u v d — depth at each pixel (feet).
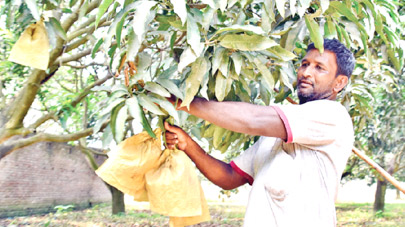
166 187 5.57
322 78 5.33
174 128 6.01
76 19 9.71
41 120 11.69
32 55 5.45
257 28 4.39
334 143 5.09
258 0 5.13
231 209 48.49
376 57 10.03
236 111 4.81
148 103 4.68
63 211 38.40
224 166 6.43
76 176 42.57
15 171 34.45
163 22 5.17
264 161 5.81
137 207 51.26
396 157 29.25
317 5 5.76
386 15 6.28
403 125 21.68
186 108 4.97
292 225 4.92
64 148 40.57
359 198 86.69
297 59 6.59
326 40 5.49
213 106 4.88
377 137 26.20
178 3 4.14
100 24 10.07
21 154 35.19
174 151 5.91
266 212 5.09
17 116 11.08
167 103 4.70
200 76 4.66
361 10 5.96
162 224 32.19
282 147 5.43
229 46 4.59
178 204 5.60
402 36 9.27
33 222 31.17
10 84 15.24
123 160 5.45
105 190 48.85
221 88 4.88
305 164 5.10
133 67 4.99
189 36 4.36
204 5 5.32
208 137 7.41
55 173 39.29
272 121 4.82
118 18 4.49
